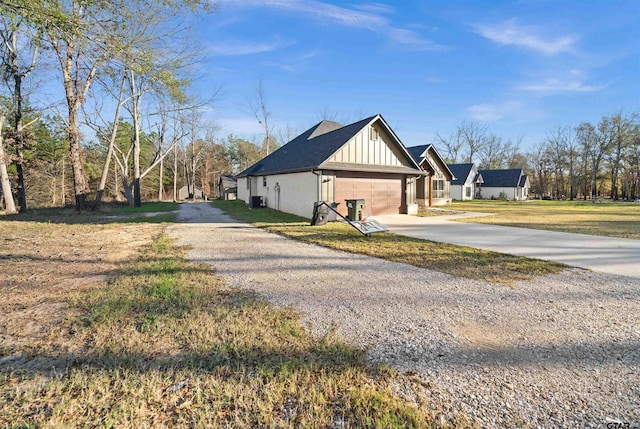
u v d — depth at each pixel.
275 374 2.32
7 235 8.73
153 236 8.92
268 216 14.93
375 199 14.91
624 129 39.50
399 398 2.07
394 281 4.74
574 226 11.45
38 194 28.56
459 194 38.25
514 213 17.50
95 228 10.55
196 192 49.53
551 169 47.66
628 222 12.73
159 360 2.49
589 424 1.83
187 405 1.99
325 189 13.08
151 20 8.95
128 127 31.98
